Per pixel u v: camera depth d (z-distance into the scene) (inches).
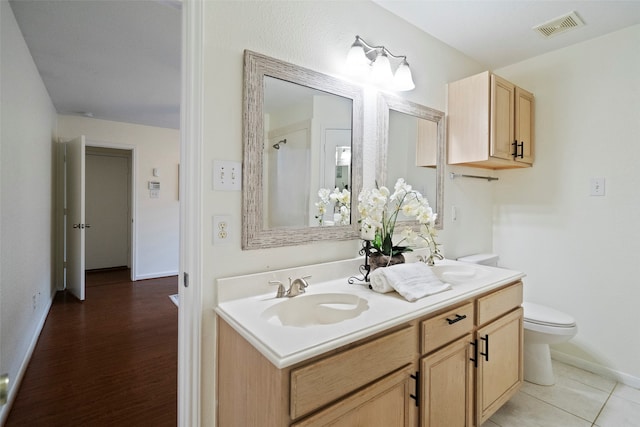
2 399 29.1
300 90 58.0
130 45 89.7
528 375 81.3
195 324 47.1
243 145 50.8
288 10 56.1
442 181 85.2
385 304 48.2
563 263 90.6
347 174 64.9
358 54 61.1
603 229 83.7
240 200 51.0
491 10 72.2
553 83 91.9
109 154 209.8
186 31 46.5
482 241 100.6
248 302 48.8
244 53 50.6
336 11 63.1
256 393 37.7
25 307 87.7
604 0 68.4
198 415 47.7
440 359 49.8
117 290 159.9
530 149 93.7
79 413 67.9
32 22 77.8
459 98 84.7
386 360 41.9
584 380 82.3
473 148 81.7
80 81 114.5
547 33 82.2
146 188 182.4
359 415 38.5
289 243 56.4
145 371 84.3
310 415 34.5
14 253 76.0
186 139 46.9
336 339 36.5
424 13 73.7
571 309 89.4
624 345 80.8
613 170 81.9
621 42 80.3
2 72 64.9
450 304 51.3
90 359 90.5
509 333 65.8
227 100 49.4
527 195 97.4
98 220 207.2
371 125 69.4
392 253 63.6
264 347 34.6
